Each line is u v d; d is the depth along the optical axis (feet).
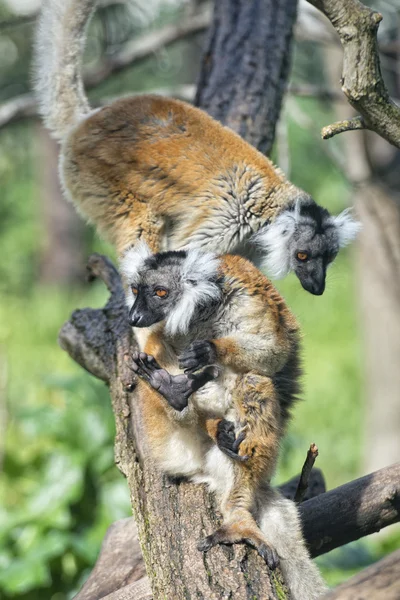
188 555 24.85
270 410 28.55
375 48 23.30
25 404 56.95
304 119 52.75
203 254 30.83
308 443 76.23
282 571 26.23
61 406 56.18
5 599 37.27
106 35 57.00
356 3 22.95
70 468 42.24
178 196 36.94
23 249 157.48
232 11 45.65
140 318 30.63
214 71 44.47
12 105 54.39
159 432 29.22
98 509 42.16
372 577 17.63
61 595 38.60
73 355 36.81
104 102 47.19
